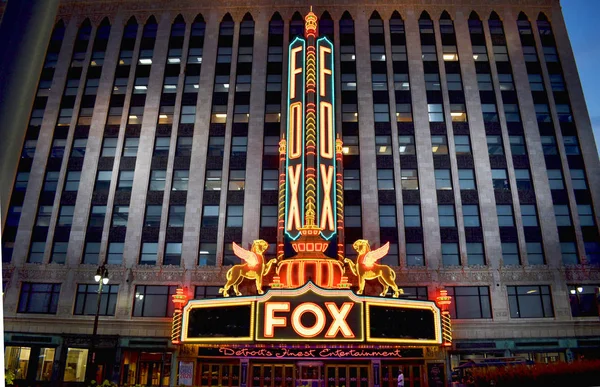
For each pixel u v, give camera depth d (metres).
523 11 51.03
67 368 38.88
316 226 36.72
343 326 31.20
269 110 47.34
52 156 46.31
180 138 46.66
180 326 34.16
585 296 40.12
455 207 43.03
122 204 44.25
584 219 42.84
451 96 47.41
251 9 51.69
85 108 48.19
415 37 49.72
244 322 31.97
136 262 41.81
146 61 50.00
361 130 45.94
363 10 51.12
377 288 40.09
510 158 44.84
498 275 40.50
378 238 41.97
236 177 44.91
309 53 42.38
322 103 41.03
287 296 31.84
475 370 13.14
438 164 44.78
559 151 45.12
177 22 51.72
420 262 41.47
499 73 48.38
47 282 41.47
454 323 38.88
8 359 39.31
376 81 48.16
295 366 36.66
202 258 42.19
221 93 48.31
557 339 38.38
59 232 43.38
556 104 47.09
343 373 36.62
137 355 39.25
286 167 40.12
